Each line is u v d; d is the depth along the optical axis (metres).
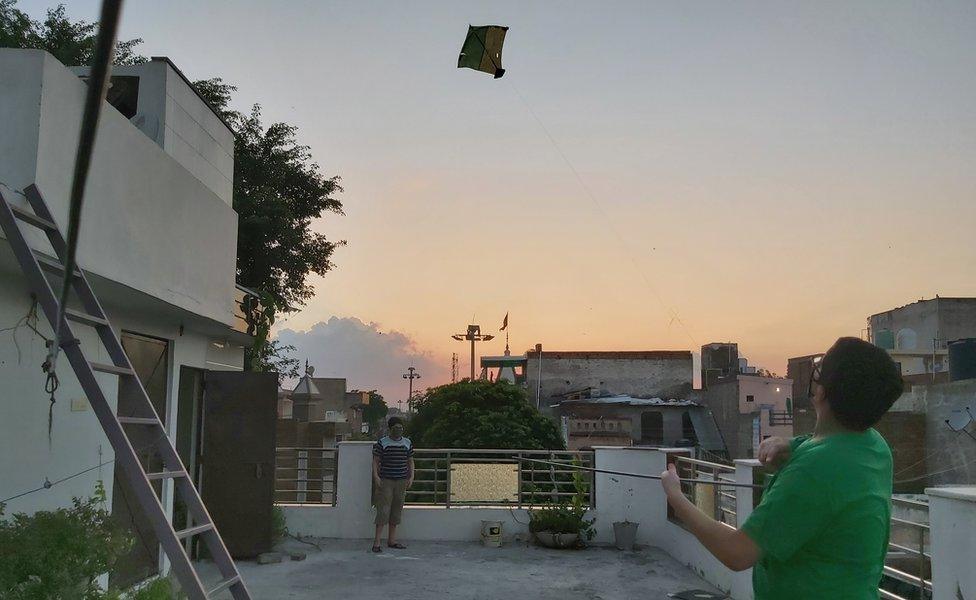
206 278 7.48
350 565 9.27
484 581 8.60
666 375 47.91
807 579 2.07
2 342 4.92
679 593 8.12
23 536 3.77
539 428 24.06
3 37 15.62
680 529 9.82
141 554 7.10
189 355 8.59
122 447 3.75
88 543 3.96
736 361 47.72
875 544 2.08
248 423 9.48
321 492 11.30
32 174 4.49
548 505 11.18
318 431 24.58
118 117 5.55
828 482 2.04
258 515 9.40
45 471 5.34
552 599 7.89
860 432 2.19
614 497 11.03
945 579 4.25
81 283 4.59
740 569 2.08
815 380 2.29
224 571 4.27
